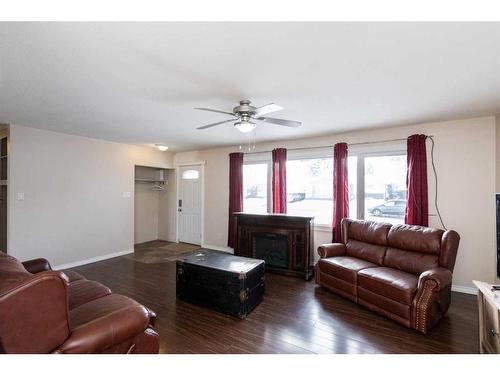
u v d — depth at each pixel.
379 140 3.75
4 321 1.11
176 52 1.69
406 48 1.62
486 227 3.07
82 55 1.73
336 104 2.70
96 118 3.27
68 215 4.18
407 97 2.49
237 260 3.05
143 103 2.70
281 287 3.43
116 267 4.21
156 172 6.48
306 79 2.10
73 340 1.27
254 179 5.09
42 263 2.46
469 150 3.17
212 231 5.57
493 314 1.78
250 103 2.64
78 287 2.15
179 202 6.15
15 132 3.58
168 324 2.43
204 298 2.79
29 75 2.03
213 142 4.88
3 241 3.89
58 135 4.05
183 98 2.54
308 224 3.80
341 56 1.73
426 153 3.40
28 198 3.72
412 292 2.33
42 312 1.20
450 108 2.81
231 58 1.77
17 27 1.41
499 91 2.33
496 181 3.01
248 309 2.65
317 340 2.16
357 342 2.13
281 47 1.62
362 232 3.47
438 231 2.81
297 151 4.49
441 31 1.44
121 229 5.01
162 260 4.63
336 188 3.99
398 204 3.71
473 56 1.71
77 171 4.30
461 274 3.21
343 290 2.98
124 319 1.47
